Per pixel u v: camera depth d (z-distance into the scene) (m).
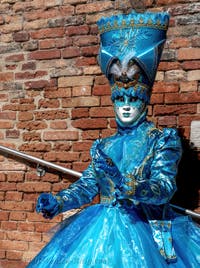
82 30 4.73
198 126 4.30
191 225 3.33
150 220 3.18
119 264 2.96
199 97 4.34
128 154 3.25
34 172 4.85
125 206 3.19
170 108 4.41
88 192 3.48
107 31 3.43
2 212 4.94
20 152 4.84
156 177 3.07
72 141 4.74
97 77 4.67
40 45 4.87
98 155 3.09
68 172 4.64
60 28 4.81
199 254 3.19
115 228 3.11
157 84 4.44
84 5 4.73
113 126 4.61
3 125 4.97
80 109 4.72
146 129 3.34
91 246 3.06
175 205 4.19
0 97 4.99
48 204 3.21
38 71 4.87
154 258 3.00
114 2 4.63
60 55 4.80
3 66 5.00
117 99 3.39
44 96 4.84
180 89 4.39
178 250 3.14
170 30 4.43
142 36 3.35
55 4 4.83
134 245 3.02
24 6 4.94
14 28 4.97
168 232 3.16
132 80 3.32
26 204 4.87
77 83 4.73
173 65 4.41
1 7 5.02
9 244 4.90
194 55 4.36
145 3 4.48
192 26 4.38
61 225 3.53
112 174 2.98
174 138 3.20
